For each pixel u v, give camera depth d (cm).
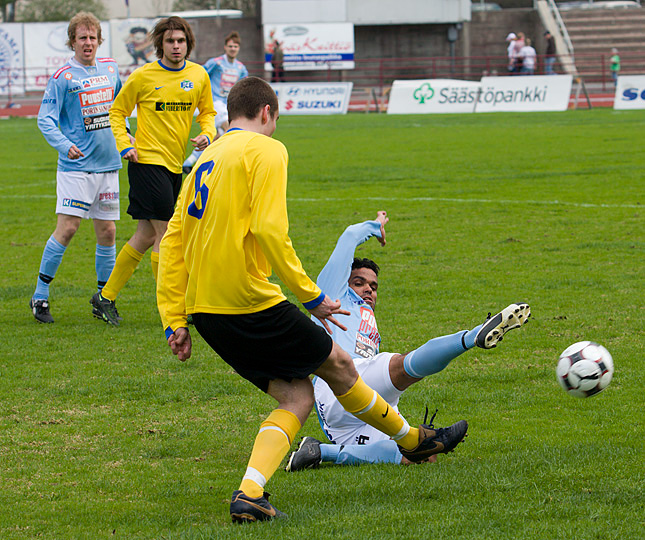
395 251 2544
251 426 1244
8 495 991
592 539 823
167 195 1883
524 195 3528
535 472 1010
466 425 1055
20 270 2447
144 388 1422
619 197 3388
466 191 3694
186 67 1900
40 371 1520
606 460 1041
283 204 888
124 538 863
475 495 947
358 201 3509
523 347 1595
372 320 1223
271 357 918
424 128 6794
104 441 1184
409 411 1289
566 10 11450
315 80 10738
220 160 914
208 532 854
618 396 1320
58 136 1842
